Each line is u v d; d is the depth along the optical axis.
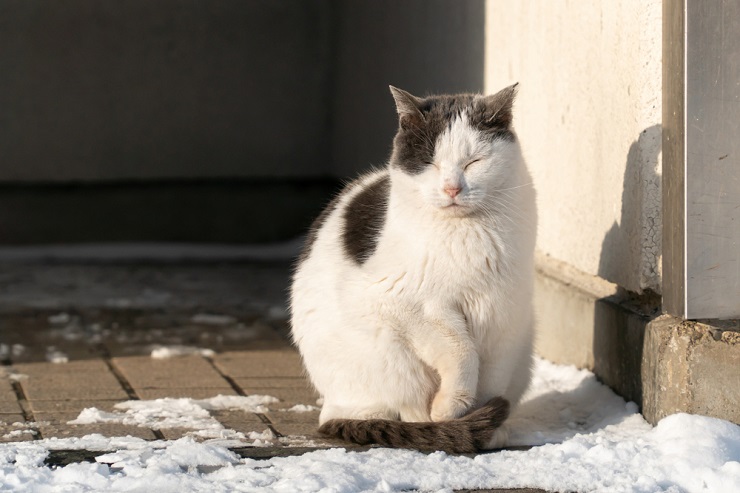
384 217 4.44
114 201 13.68
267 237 13.87
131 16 13.55
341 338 4.52
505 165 4.32
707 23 4.21
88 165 13.60
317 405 5.25
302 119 13.94
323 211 5.19
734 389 4.27
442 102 4.52
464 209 4.19
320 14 13.85
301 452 4.15
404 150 4.41
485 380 4.57
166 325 8.00
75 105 13.51
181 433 4.54
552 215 6.24
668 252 4.48
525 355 4.79
